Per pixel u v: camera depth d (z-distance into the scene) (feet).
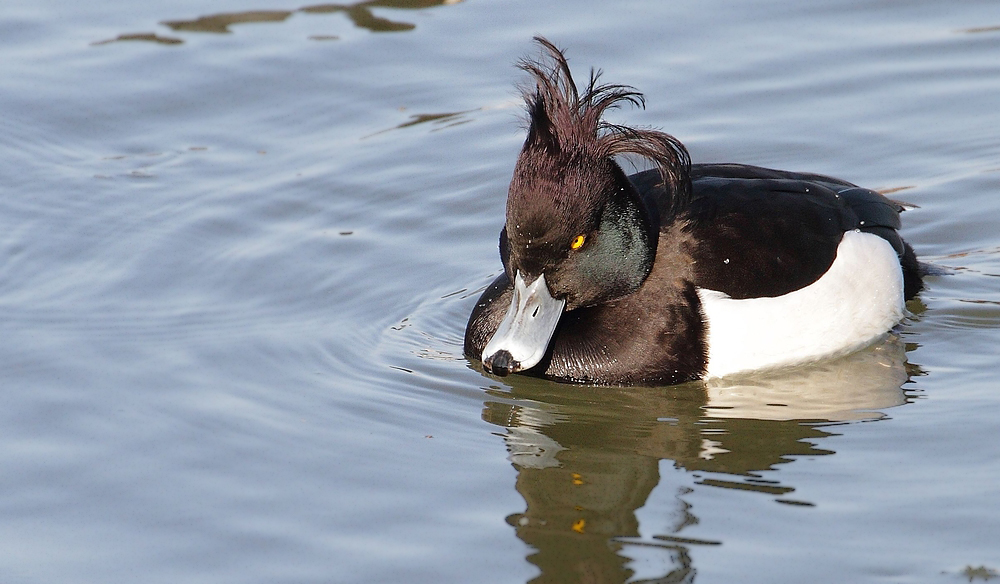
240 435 32.09
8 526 28.60
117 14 54.75
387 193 44.34
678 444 31.50
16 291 39.32
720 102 47.65
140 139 47.37
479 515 28.53
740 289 33.83
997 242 40.83
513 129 47.16
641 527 27.66
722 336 33.91
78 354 35.96
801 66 49.47
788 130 46.21
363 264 40.70
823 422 32.04
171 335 37.04
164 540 27.89
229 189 44.55
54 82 50.06
